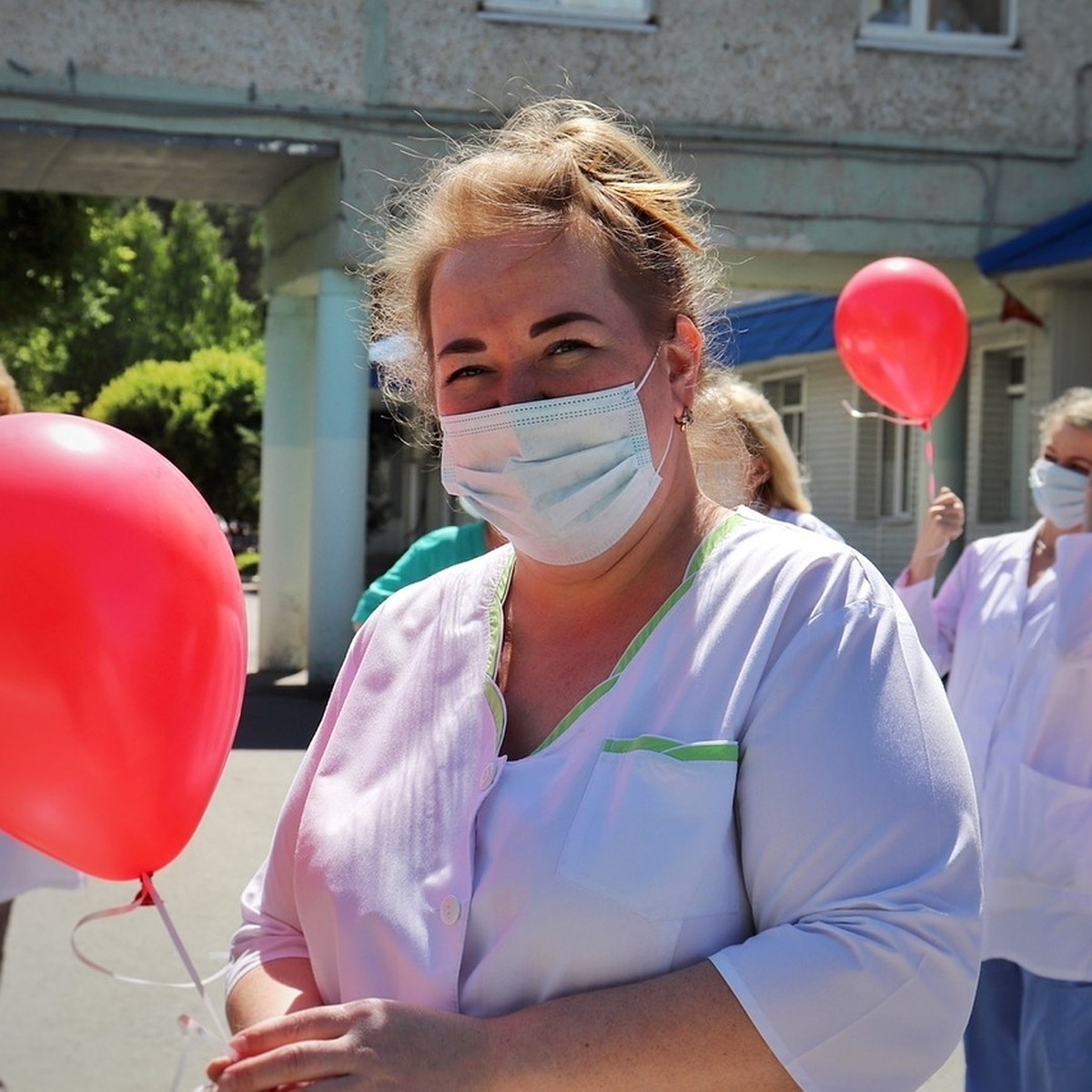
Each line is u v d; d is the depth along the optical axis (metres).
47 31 10.26
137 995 4.56
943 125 11.64
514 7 10.90
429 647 1.72
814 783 1.39
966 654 3.85
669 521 1.62
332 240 10.79
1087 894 3.31
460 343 1.60
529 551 1.61
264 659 12.72
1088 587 3.48
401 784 1.60
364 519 11.14
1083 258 10.56
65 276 17.44
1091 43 11.84
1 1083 3.63
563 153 1.61
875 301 4.74
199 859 6.11
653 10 11.13
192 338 46.25
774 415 4.19
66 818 1.49
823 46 11.41
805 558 1.50
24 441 1.48
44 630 1.41
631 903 1.39
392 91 10.76
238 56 10.55
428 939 1.48
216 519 1.60
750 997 1.33
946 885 1.37
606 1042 1.34
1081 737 3.46
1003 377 14.29
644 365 1.60
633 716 1.47
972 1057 3.54
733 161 11.34
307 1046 1.34
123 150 10.86
